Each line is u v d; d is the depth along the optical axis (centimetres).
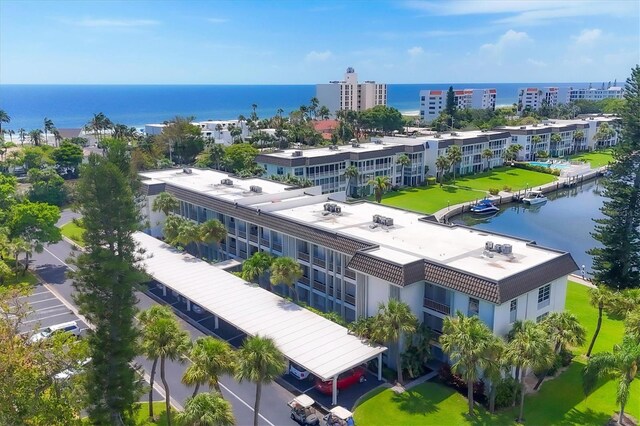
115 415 3612
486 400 3941
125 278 3616
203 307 5012
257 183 8300
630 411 3841
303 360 4019
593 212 11094
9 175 10956
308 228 5509
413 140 13000
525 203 11550
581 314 5628
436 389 4141
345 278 5147
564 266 4566
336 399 3978
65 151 12781
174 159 13712
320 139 16225
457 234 5503
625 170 6638
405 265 4322
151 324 3569
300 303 5469
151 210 7794
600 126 18775
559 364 4319
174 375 4384
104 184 3516
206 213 7344
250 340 3322
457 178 13425
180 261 6288
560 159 16362
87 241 3603
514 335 3847
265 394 4094
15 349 2869
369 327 4328
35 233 6538
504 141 15200
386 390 4122
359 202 6950
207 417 2834
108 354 3575
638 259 6525
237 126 18825
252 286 5525
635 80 6606
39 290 6075
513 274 4100
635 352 3506
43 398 2922
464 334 3594
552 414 3803
